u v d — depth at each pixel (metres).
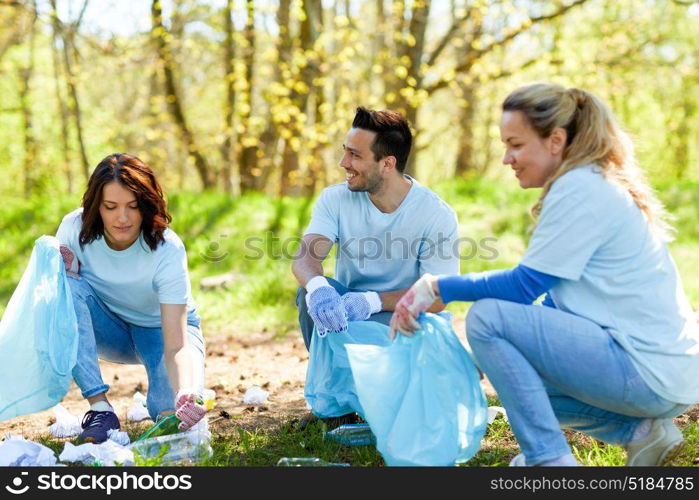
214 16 18.78
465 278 3.26
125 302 4.27
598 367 3.08
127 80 27.47
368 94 19.81
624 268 3.12
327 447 3.93
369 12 21.19
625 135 3.26
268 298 9.11
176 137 20.11
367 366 3.43
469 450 3.40
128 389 5.78
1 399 3.89
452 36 18.00
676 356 3.11
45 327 3.86
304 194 20.86
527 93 3.20
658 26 23.14
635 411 3.18
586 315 3.16
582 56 19.38
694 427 4.09
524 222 12.30
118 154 4.02
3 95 28.89
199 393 4.04
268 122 18.94
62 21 15.38
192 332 4.30
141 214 4.00
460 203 13.41
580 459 3.73
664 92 29.06
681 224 12.84
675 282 3.21
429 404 3.34
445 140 30.27
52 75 27.14
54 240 4.01
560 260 3.09
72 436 4.44
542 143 3.21
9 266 11.15
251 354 7.04
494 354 3.10
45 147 28.52
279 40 16.53
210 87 24.34
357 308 4.18
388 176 4.22
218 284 9.63
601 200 3.08
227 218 12.61
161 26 15.80
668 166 32.50
